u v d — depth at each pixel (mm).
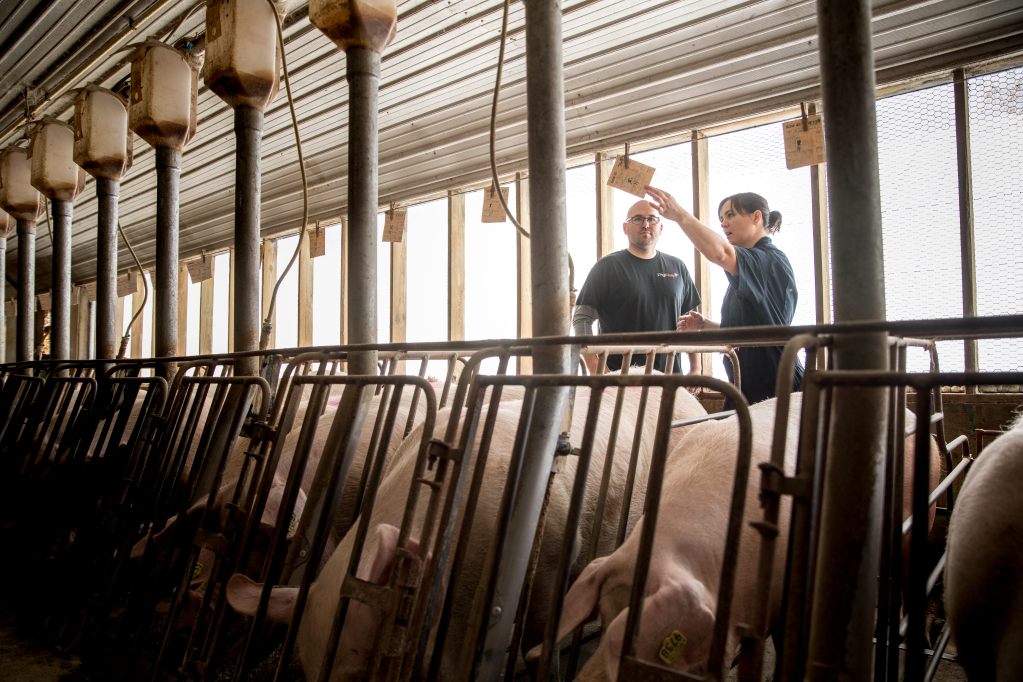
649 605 1222
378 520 1724
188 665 1720
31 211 5453
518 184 4930
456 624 1597
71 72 5016
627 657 1050
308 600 1579
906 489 2107
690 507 1553
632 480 1687
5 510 3312
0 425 3859
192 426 2303
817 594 1059
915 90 3271
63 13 4410
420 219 5910
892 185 3340
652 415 2592
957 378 918
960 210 3113
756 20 3482
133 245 9016
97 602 2295
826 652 1037
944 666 2059
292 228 6992
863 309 1102
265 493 1788
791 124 3449
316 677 1469
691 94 3889
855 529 1045
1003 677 1253
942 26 3082
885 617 1506
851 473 1058
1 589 2936
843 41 1108
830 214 1143
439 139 5172
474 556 1642
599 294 3637
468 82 4605
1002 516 1280
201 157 6422
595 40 3947
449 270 5531
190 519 2018
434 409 1434
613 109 4215
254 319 2941
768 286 2953
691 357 3156
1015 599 1239
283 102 5254
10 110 5891
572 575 2006
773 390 3018
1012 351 2967
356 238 2229
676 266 3748
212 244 8000
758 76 3623
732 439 1774
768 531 965
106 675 2070
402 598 1313
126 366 2863
